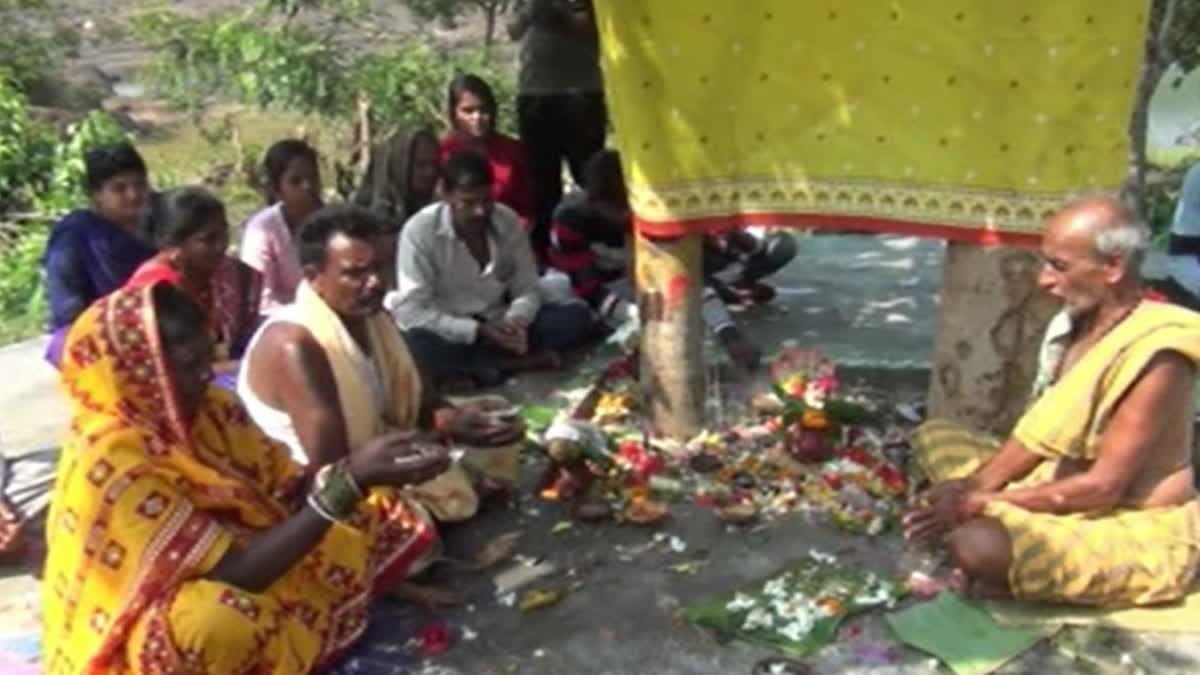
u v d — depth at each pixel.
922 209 4.57
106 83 16.09
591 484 4.64
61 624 3.29
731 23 4.55
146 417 3.28
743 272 6.54
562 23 6.86
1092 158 4.41
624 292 6.14
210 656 3.22
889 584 4.10
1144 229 3.85
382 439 3.33
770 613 3.98
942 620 3.90
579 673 3.75
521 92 7.05
